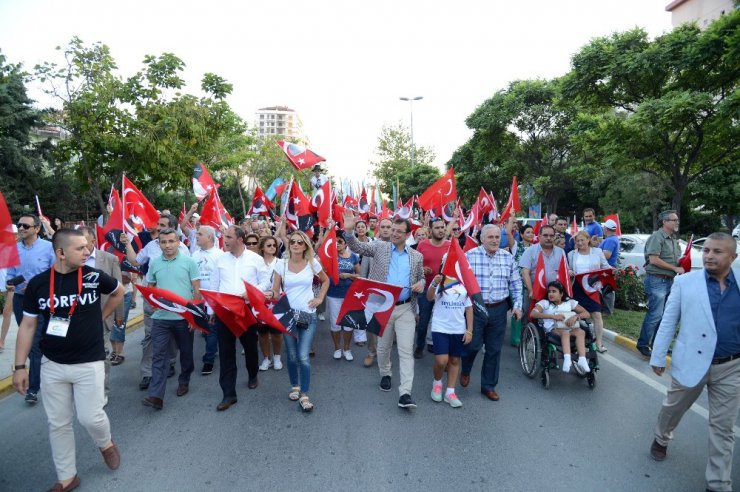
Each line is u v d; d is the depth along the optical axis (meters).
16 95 20.56
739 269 3.48
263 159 37.72
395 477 3.73
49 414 3.49
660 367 3.81
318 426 4.64
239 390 5.65
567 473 3.77
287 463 3.95
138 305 10.55
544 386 5.68
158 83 13.77
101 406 3.67
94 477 3.74
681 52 11.23
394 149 46.50
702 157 12.37
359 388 5.68
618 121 12.21
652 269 6.66
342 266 6.91
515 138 27.84
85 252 3.51
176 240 5.27
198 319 5.01
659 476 3.72
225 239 5.53
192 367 5.49
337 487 3.59
